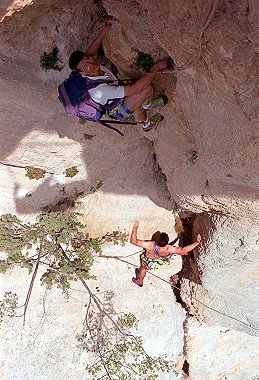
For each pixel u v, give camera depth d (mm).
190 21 4855
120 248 11156
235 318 11367
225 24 4617
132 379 11523
